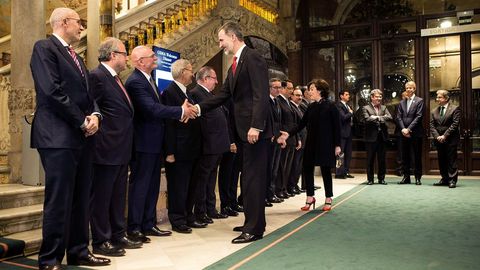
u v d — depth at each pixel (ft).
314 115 18.52
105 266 11.07
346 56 35.47
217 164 17.19
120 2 33.09
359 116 34.99
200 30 25.36
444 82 32.68
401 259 11.16
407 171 27.50
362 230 14.60
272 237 13.75
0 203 13.75
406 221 15.96
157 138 13.87
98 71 12.44
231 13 26.66
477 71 31.76
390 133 33.88
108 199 12.27
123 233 12.91
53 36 10.68
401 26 33.91
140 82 13.67
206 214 16.93
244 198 13.66
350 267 10.53
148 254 12.14
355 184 27.53
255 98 13.17
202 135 15.53
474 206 18.98
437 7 33.24
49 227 10.30
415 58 33.37
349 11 36.11
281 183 21.74
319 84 18.66
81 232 11.15
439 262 10.88
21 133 16.80
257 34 31.01
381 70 34.30
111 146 12.16
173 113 13.50
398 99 33.94
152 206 14.44
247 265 10.80
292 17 35.99
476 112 31.71
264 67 13.46
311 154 18.42
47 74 10.06
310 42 36.37
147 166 13.78
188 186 15.66
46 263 10.36
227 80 14.42
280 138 17.10
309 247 12.46
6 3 25.98
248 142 13.50
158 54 20.57
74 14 10.87
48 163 10.31
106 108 12.25
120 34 21.76
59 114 10.35
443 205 19.31
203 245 13.07
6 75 18.42
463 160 31.86
